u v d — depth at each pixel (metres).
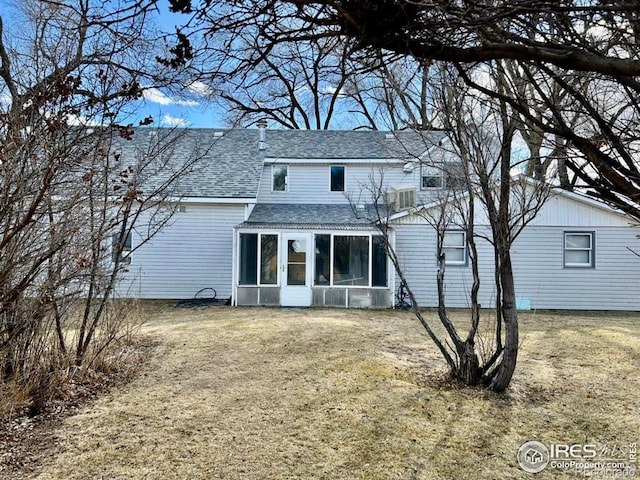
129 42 2.16
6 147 3.52
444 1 1.41
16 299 4.21
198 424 4.55
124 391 5.48
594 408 5.14
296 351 7.29
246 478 3.58
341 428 4.50
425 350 7.55
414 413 4.90
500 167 5.75
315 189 16.58
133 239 13.91
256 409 4.93
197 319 10.21
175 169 14.69
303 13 1.66
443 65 2.73
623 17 1.57
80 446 4.07
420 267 13.41
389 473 3.71
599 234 13.03
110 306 7.21
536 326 9.79
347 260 12.79
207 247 14.20
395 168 16.00
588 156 1.79
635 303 12.88
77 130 4.32
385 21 1.47
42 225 4.26
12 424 4.45
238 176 15.15
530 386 5.80
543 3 1.40
